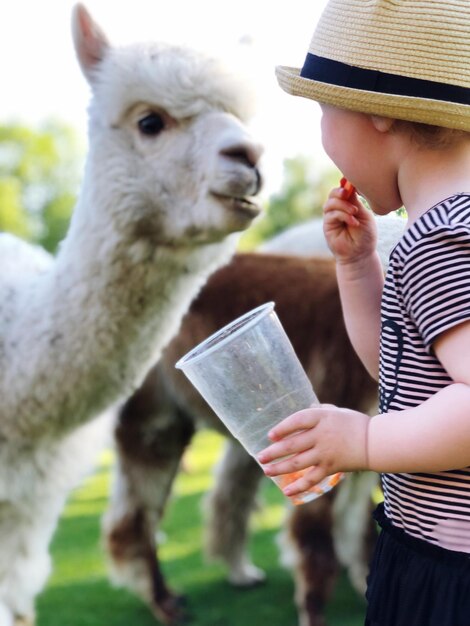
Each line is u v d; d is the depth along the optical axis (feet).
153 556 7.89
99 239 5.19
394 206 3.18
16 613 5.55
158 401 7.87
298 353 7.32
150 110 5.16
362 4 3.02
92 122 5.37
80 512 11.49
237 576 8.70
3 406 5.30
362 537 7.78
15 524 5.47
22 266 5.86
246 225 5.11
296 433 2.92
